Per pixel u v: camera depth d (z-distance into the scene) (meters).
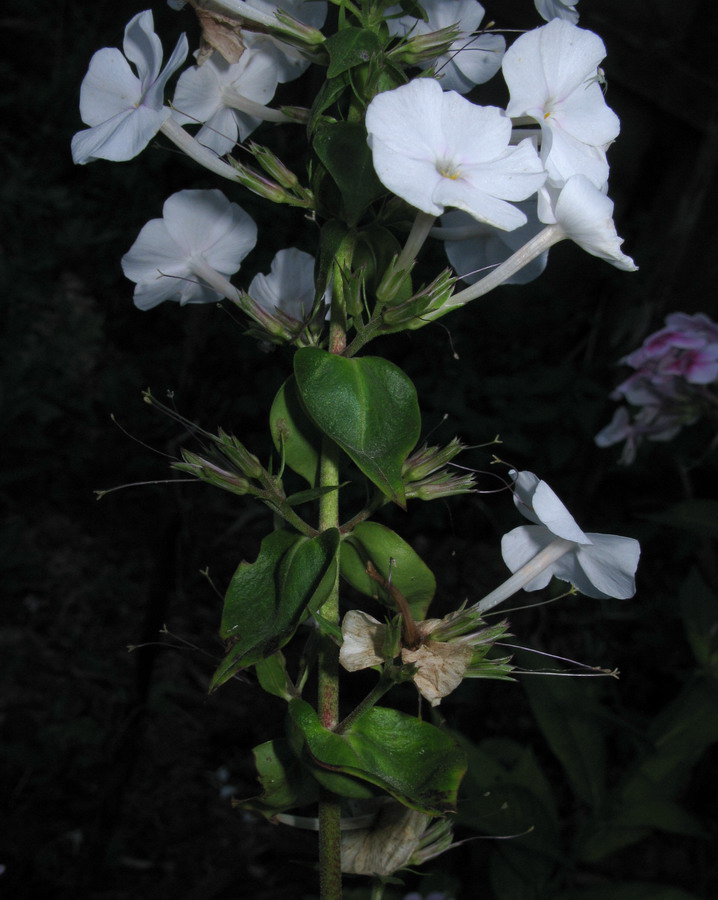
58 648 0.53
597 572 0.17
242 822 0.46
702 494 0.62
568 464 0.62
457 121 0.14
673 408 0.35
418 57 0.16
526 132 0.15
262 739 0.50
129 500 0.63
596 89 0.15
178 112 0.18
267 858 0.44
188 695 0.52
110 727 0.48
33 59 0.92
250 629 0.16
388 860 0.18
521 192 0.14
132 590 0.58
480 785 0.35
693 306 0.65
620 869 0.45
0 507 0.61
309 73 0.49
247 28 0.16
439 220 0.20
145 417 0.65
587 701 0.35
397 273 0.15
